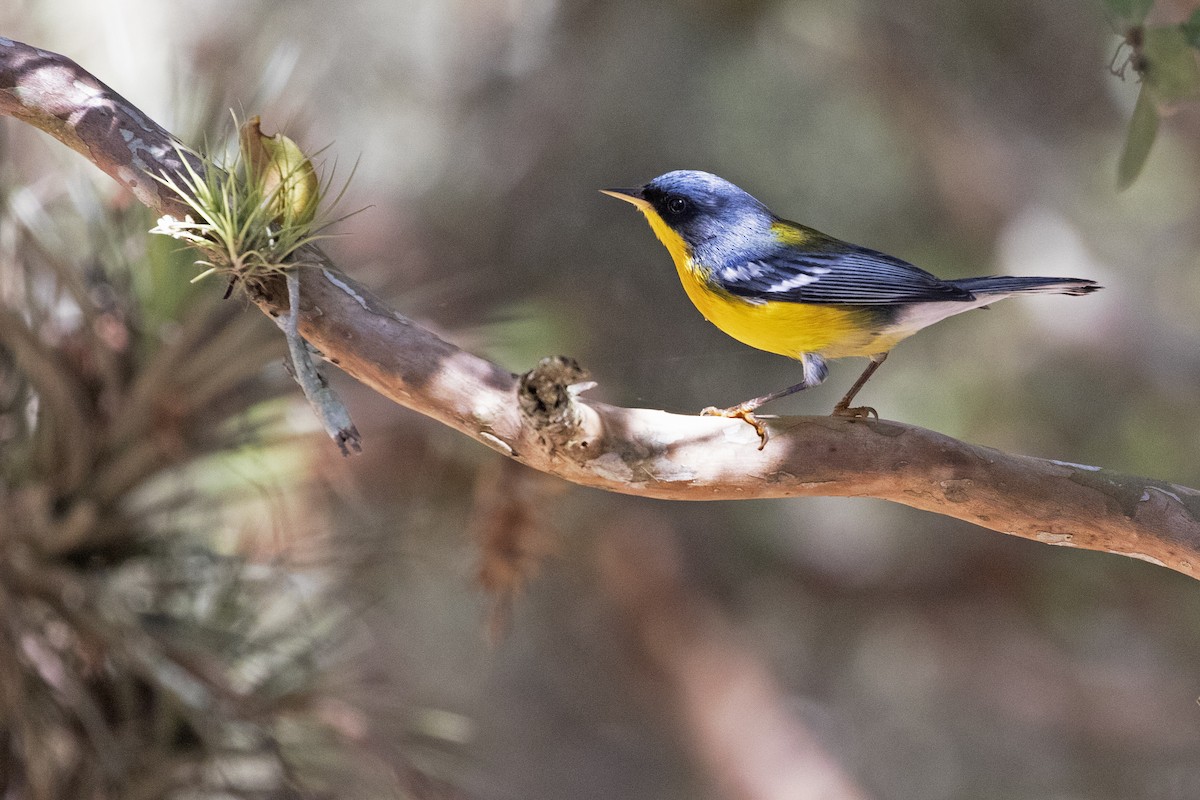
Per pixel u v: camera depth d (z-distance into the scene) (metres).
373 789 5.97
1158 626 14.05
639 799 14.55
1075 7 13.93
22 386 5.69
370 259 7.33
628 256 12.31
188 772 5.54
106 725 5.47
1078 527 4.62
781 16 13.20
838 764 13.16
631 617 12.64
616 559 12.16
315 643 5.99
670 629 12.62
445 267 11.62
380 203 12.80
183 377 5.54
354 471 7.59
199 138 5.80
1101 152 14.55
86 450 5.52
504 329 7.29
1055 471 4.58
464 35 13.79
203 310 5.45
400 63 13.80
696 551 13.30
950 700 15.68
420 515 6.96
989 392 13.29
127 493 5.69
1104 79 14.05
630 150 13.06
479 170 13.26
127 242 5.89
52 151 6.42
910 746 15.08
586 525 11.59
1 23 10.24
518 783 14.30
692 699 12.75
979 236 13.99
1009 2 13.81
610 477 4.25
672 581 12.64
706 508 13.23
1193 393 13.42
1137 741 14.61
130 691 5.50
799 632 14.58
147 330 5.74
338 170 12.59
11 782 5.49
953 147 13.70
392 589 6.84
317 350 4.14
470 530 7.20
